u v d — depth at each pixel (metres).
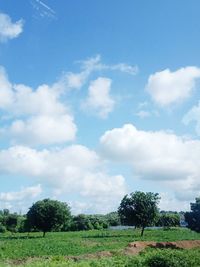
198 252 45.59
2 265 38.81
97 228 144.75
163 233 100.31
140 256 46.66
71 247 58.19
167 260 38.84
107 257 47.09
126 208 93.50
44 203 93.38
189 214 105.94
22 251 52.06
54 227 93.56
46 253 50.78
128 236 89.06
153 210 92.94
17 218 131.25
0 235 104.25
